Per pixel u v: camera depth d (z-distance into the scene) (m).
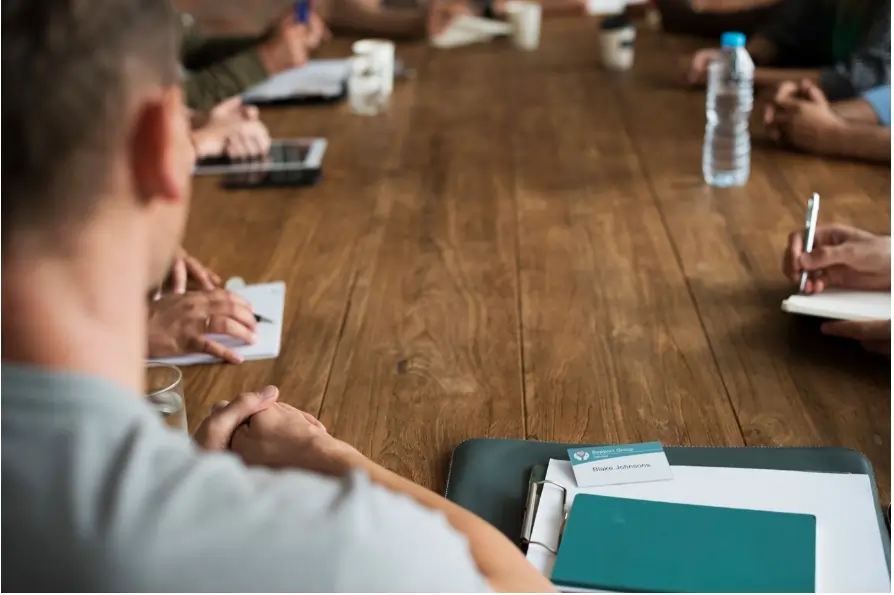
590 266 1.60
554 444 1.06
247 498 0.50
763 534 0.86
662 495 0.93
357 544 0.50
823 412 1.15
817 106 2.18
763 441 1.09
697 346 1.32
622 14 3.35
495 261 1.63
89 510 0.48
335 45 3.32
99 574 0.47
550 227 1.78
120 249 0.52
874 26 2.42
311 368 1.29
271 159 2.21
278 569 0.48
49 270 0.51
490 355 1.31
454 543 0.55
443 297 1.50
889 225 1.74
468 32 3.43
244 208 1.92
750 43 2.98
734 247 1.67
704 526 0.87
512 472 1.01
